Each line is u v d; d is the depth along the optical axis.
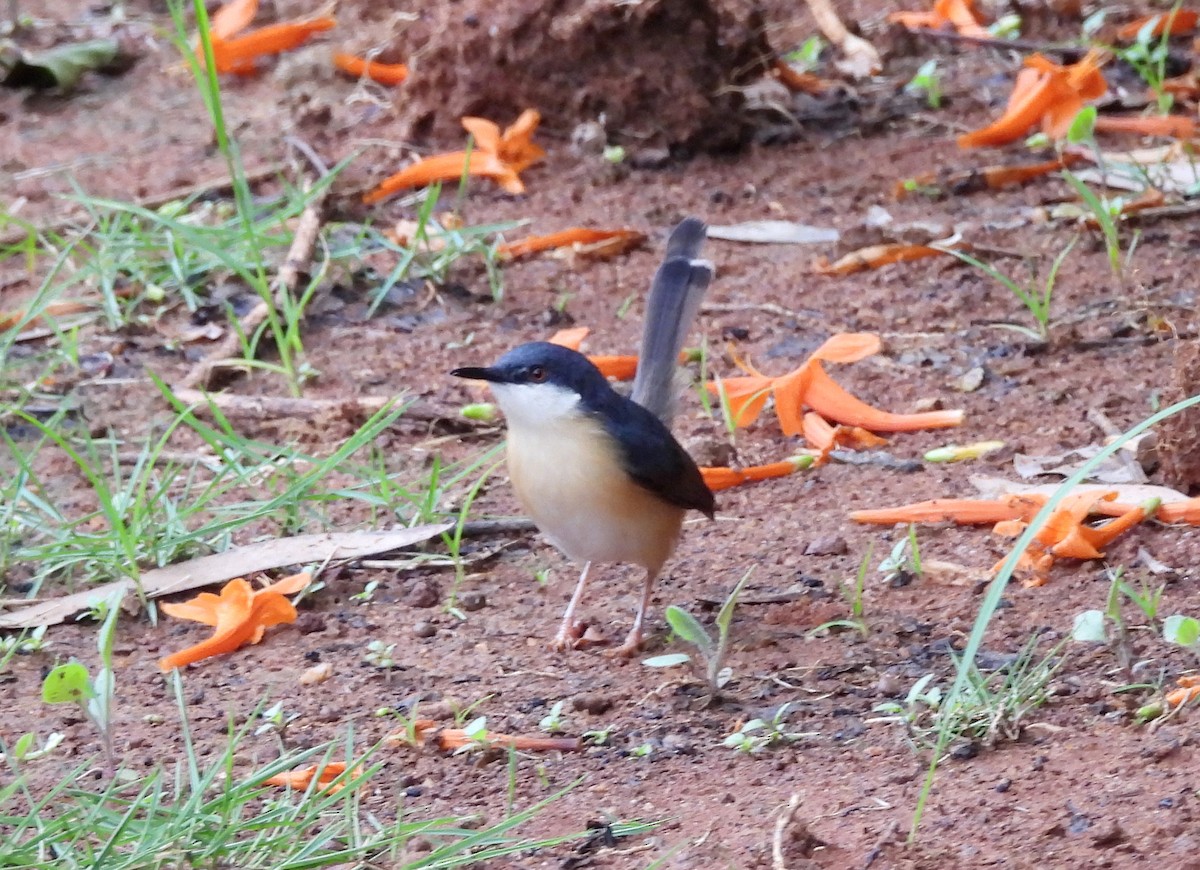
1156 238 14.88
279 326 13.94
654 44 17.06
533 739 8.38
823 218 15.84
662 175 16.97
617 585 10.46
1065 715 8.27
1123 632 8.55
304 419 12.66
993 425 12.05
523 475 9.50
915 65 19.31
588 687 9.11
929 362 13.13
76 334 14.12
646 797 7.77
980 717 8.16
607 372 12.83
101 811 7.24
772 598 10.01
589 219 16.06
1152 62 18.12
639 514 9.36
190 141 18.25
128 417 12.91
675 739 8.38
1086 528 10.12
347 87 19.11
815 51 19.09
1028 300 13.23
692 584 10.31
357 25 20.53
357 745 8.42
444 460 12.08
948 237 15.06
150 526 10.64
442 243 15.27
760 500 11.41
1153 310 13.45
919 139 17.47
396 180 16.44
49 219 16.34
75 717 8.84
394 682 9.20
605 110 17.22
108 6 22.53
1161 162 16.09
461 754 8.30
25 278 15.49
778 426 12.41
